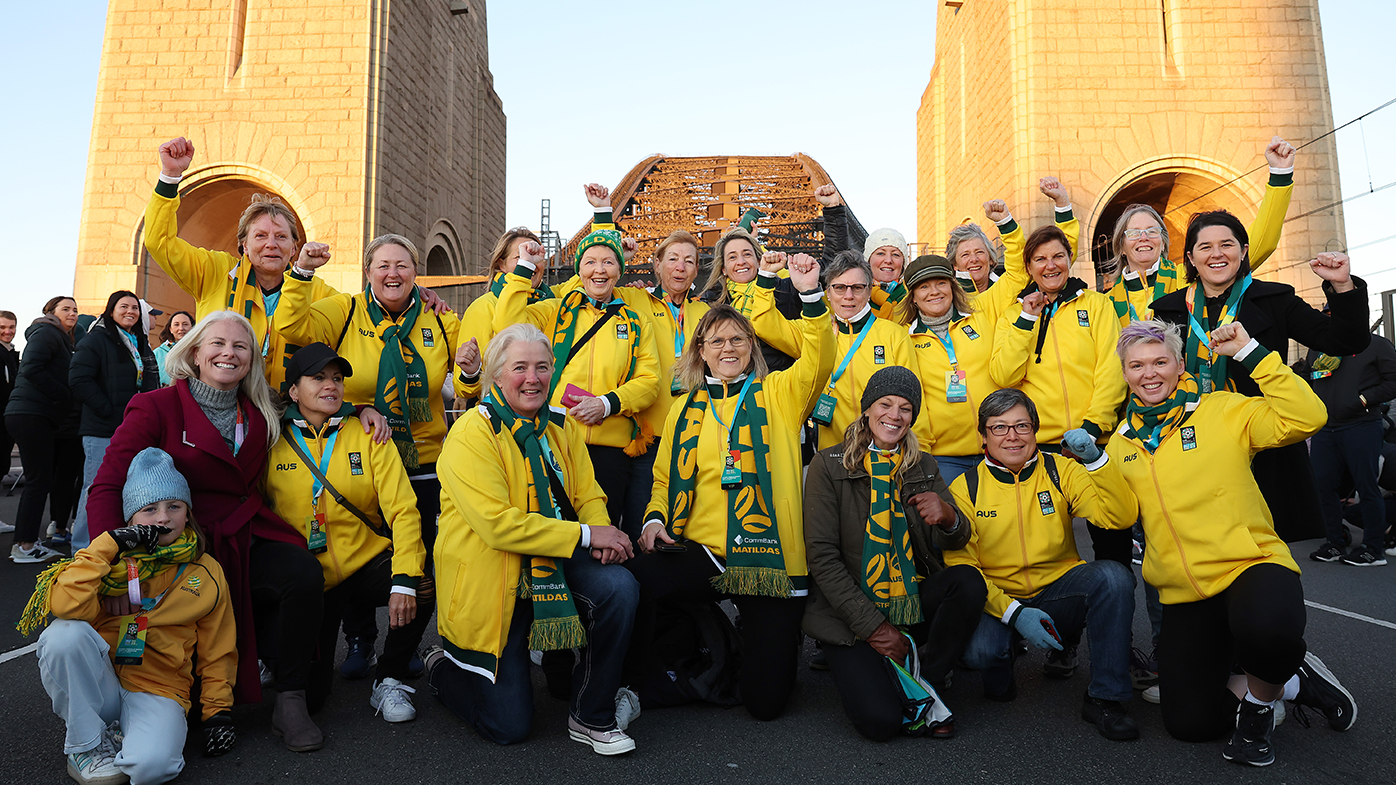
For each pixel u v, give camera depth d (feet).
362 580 11.85
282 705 10.55
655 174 184.14
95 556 9.07
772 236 156.25
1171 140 82.74
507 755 10.13
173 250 13.29
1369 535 21.98
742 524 11.43
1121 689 10.71
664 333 16.29
